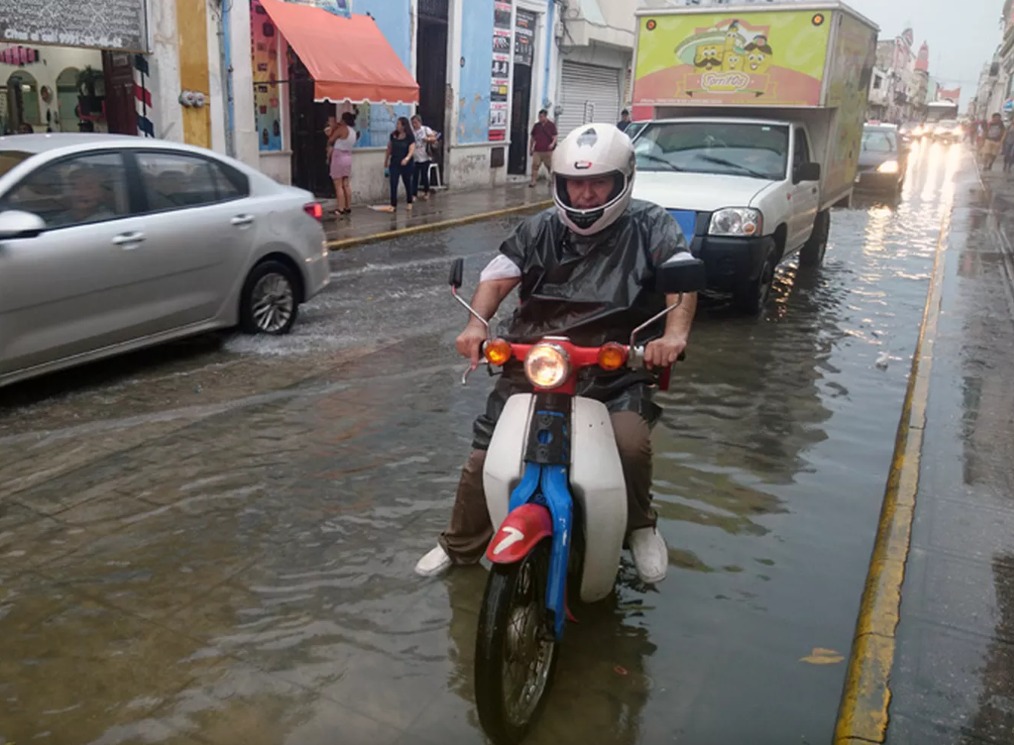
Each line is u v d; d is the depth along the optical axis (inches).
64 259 215.2
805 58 363.3
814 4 356.8
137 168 238.8
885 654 121.8
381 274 399.5
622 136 119.6
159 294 240.7
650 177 336.5
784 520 167.9
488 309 128.5
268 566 147.9
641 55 396.2
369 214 581.0
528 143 868.6
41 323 213.6
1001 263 423.2
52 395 227.3
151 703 114.5
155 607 135.8
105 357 232.4
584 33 867.4
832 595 143.3
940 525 159.3
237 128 513.3
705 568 149.9
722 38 377.1
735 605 139.6
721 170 348.2
